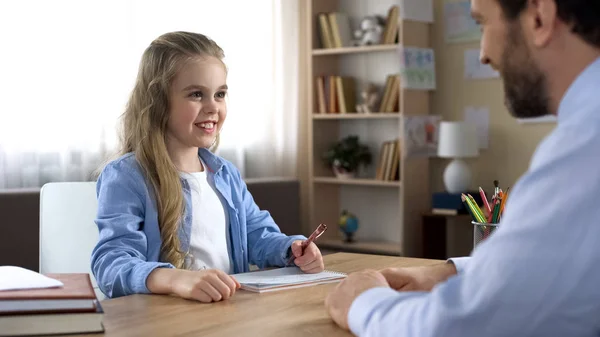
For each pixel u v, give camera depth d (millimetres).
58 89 3980
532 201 778
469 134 4441
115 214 1697
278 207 4277
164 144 1831
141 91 1890
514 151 4629
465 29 4746
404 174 4664
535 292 751
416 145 4680
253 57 4969
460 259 1309
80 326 1080
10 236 3104
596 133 769
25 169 3898
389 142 4852
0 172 3785
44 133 3957
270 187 4223
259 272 1635
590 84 803
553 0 810
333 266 1746
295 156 5227
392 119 5062
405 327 855
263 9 5023
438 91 4891
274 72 5109
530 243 760
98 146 4133
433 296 836
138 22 4309
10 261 3105
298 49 5227
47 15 3926
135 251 1634
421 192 4801
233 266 1925
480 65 4703
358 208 5297
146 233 1764
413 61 4605
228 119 4828
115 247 1628
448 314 798
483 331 775
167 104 1844
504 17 858
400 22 4562
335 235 5328
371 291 1017
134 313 1230
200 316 1206
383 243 5043
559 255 747
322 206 5219
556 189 766
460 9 4762
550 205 764
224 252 1899
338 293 1116
